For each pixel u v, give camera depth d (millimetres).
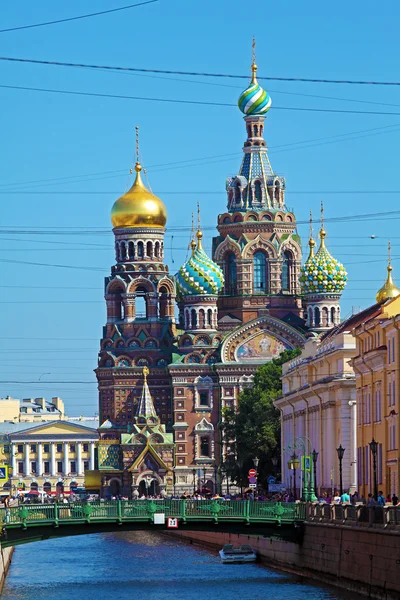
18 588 149875
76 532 150250
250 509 150750
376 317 165875
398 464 151625
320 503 143750
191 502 151375
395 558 115312
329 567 137625
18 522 147250
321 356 197500
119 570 169250
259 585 144750
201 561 178000
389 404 156125
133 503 151000
